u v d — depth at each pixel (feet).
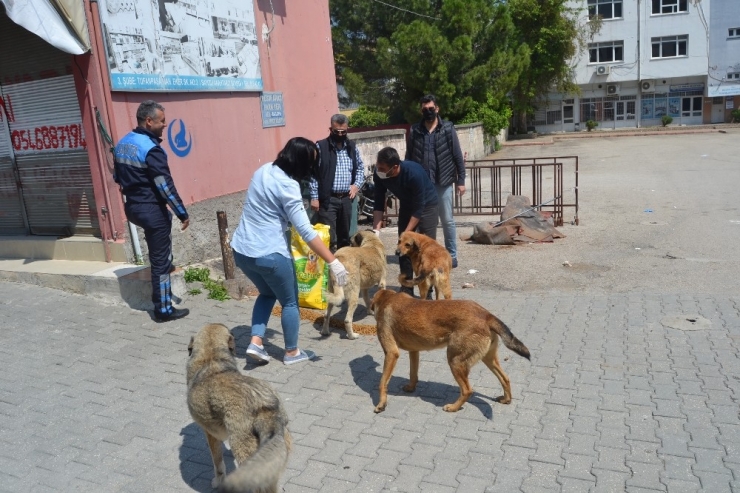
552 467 12.11
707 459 12.07
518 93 125.70
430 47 82.38
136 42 23.44
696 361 16.53
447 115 91.61
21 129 25.14
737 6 131.75
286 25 33.60
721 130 118.52
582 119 149.38
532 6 118.83
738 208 40.55
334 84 39.47
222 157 28.45
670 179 56.70
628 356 17.08
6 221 27.22
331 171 24.68
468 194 52.19
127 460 12.94
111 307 21.89
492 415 14.33
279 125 33.04
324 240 21.45
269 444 9.25
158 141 19.70
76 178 24.47
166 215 20.02
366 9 89.56
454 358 14.25
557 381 15.85
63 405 15.35
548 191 52.54
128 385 16.37
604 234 34.09
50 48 23.21
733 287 23.07
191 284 23.67
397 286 24.76
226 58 28.53
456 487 11.60
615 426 13.50
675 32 136.56
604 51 143.02
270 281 16.40
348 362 17.67
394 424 14.07
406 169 20.57
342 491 11.60
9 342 19.25
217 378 11.14
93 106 22.49
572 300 22.12
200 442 13.57
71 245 24.91
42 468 12.71
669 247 30.35
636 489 11.27
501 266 27.76
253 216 16.03
